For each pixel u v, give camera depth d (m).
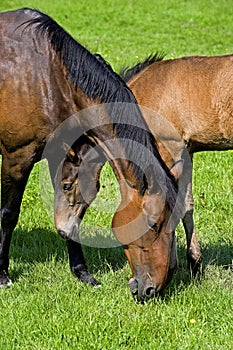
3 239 8.35
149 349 6.80
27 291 8.16
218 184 11.82
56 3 30.95
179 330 7.17
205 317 7.52
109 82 7.30
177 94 8.47
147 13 29.58
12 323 7.23
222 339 7.01
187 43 24.61
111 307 7.60
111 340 6.94
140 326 7.16
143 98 8.66
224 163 12.77
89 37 25.38
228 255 9.50
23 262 9.20
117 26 27.52
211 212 10.87
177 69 8.57
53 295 7.96
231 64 8.26
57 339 6.89
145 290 7.12
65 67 7.48
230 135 8.38
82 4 30.69
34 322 7.27
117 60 20.48
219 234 10.18
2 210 8.26
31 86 7.57
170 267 7.30
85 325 7.13
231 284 8.58
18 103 7.62
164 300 7.79
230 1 31.62
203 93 8.34
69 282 8.44
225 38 25.59
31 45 7.64
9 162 7.96
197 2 31.58
